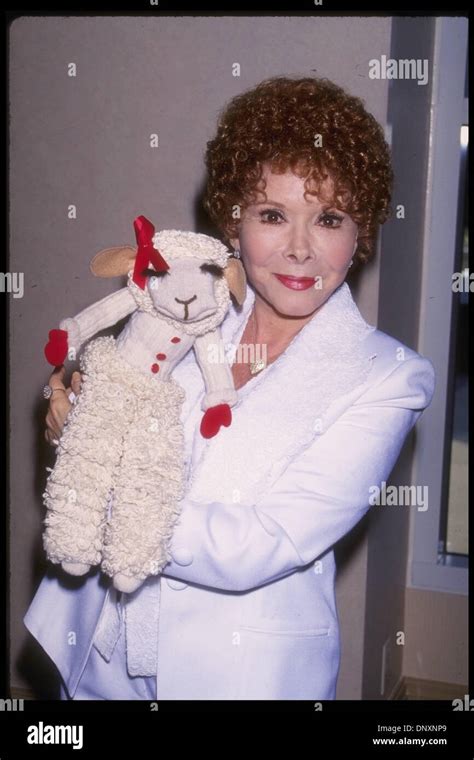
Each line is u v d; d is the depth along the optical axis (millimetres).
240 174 1038
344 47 1811
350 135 1032
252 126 1038
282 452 1042
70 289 2107
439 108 2395
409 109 2074
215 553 979
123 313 1030
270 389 1067
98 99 2004
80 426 965
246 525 994
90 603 1134
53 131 2045
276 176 1020
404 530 2508
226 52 1898
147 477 948
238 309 1189
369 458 1062
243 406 1064
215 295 1010
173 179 1988
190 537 981
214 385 1036
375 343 1117
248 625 1057
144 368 1001
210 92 1928
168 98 1959
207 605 1057
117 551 938
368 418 1071
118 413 965
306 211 1026
